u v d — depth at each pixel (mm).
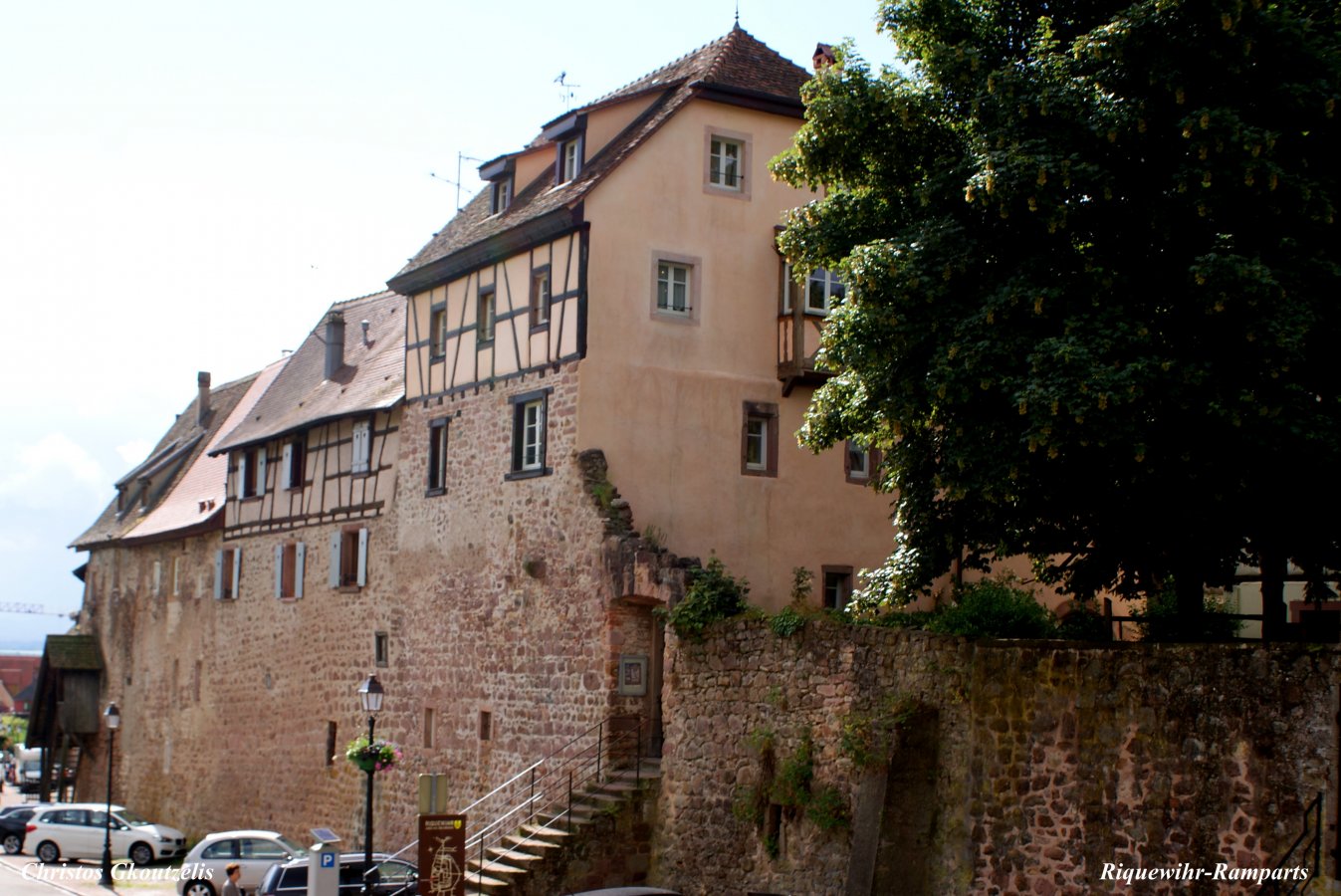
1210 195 12734
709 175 22547
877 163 15883
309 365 33750
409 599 25469
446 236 26438
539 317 22453
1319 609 18625
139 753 37500
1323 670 11922
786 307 22734
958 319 13758
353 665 27141
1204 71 12906
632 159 21859
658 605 20516
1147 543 14445
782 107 23016
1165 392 12586
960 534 15164
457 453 24422
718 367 22312
